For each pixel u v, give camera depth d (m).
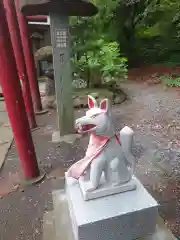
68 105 3.96
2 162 3.35
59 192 2.17
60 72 3.75
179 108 5.51
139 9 10.33
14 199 2.60
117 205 1.60
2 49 2.31
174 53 11.04
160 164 3.18
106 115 1.44
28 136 2.70
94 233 1.54
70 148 3.69
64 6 3.34
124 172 1.64
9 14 3.73
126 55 10.87
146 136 4.08
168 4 10.73
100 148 1.52
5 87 2.46
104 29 7.39
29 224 2.27
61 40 3.58
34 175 2.88
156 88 7.55
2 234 2.17
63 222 1.84
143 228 1.67
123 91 7.18
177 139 3.91
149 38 11.48
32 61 4.98
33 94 5.28
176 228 2.11
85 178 1.68
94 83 6.31
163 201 2.46
